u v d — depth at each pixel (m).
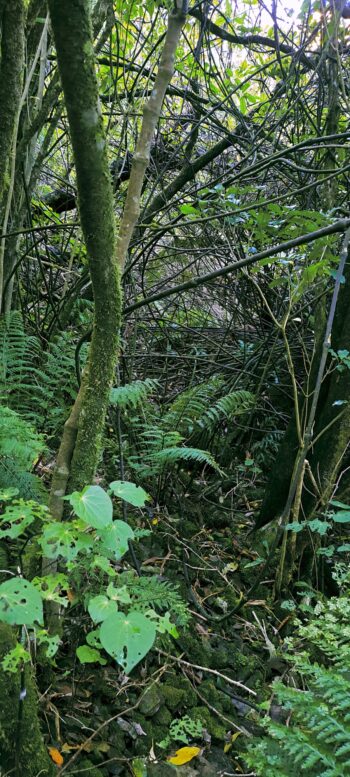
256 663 2.25
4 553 1.81
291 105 3.48
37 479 2.04
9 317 2.80
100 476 2.97
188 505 3.16
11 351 2.72
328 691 1.47
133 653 1.09
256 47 4.11
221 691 2.07
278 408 4.03
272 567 2.75
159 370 4.17
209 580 2.64
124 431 3.22
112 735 1.71
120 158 3.96
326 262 2.10
